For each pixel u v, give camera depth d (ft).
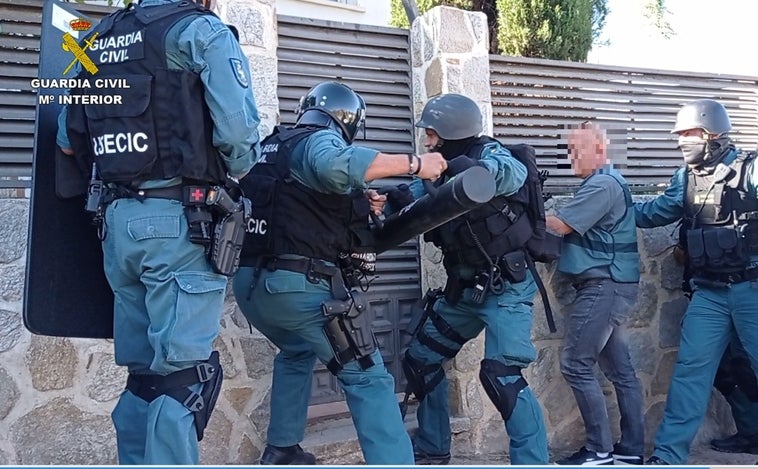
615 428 14.44
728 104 17.28
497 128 14.48
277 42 12.46
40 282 8.20
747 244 12.56
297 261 9.12
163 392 7.41
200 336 7.40
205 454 10.96
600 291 12.62
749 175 12.55
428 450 12.21
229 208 7.68
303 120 9.85
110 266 7.75
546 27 26.25
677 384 13.01
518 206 11.25
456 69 13.48
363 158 8.38
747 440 14.38
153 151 7.36
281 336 10.22
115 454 10.46
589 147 13.02
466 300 11.53
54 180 8.38
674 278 15.19
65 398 10.15
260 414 11.50
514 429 10.79
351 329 9.11
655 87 16.39
